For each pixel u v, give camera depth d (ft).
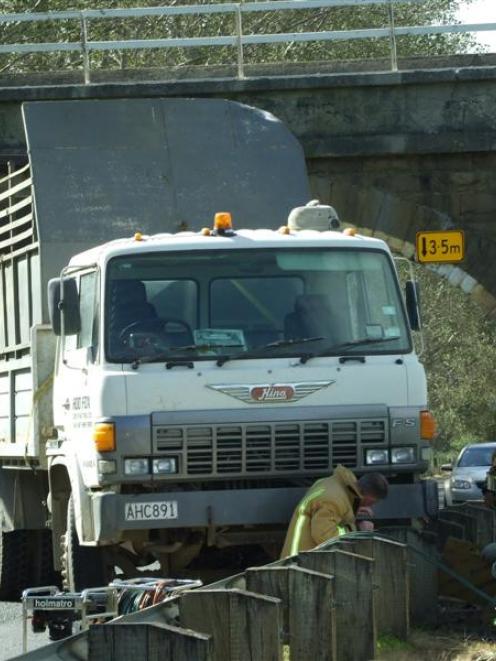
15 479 110.11
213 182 106.83
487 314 199.41
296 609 65.87
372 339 87.66
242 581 68.28
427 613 82.89
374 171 189.16
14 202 110.42
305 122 184.24
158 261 86.22
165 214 105.40
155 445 83.87
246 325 86.33
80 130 105.81
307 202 108.27
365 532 75.92
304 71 185.57
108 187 103.96
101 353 84.64
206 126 108.06
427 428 87.71
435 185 189.98
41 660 51.70
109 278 85.51
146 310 85.51
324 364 86.48
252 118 110.11
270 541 87.76
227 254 87.15
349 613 69.15
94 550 88.94
